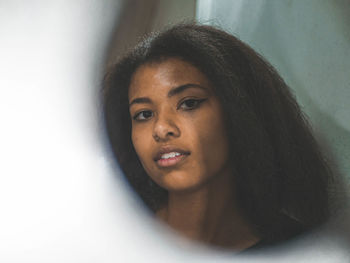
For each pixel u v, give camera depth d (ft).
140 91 2.47
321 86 3.43
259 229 2.64
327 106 3.37
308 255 2.60
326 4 3.41
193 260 2.55
